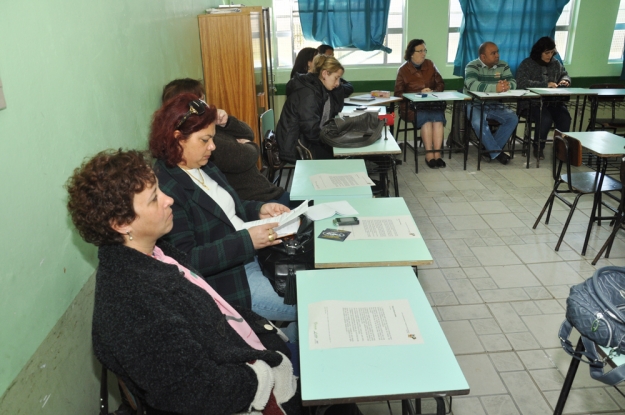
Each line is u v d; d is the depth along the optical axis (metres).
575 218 3.75
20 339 1.09
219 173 1.97
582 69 6.03
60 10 1.39
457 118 5.46
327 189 2.38
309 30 5.60
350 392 1.08
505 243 3.38
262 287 1.85
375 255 1.69
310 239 1.97
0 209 1.04
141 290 1.02
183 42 3.15
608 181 3.26
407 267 1.61
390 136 3.50
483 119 5.11
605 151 3.08
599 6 5.76
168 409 1.01
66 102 1.40
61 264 1.32
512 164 5.19
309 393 1.08
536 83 5.41
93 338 1.06
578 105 5.56
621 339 1.29
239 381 1.07
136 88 2.10
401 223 1.94
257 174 2.55
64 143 1.37
